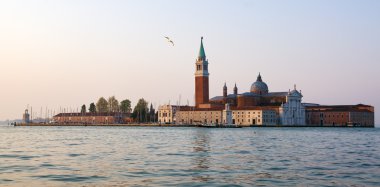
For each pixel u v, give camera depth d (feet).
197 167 216.33
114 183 170.19
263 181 175.42
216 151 312.50
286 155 282.15
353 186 164.35
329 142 447.01
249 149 333.42
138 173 195.31
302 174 193.88
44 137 549.95
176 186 164.45
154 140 468.34
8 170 204.95
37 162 237.25
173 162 237.86
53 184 168.35
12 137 549.13
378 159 258.37
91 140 468.34
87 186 164.14
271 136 593.01
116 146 364.79
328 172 199.93
